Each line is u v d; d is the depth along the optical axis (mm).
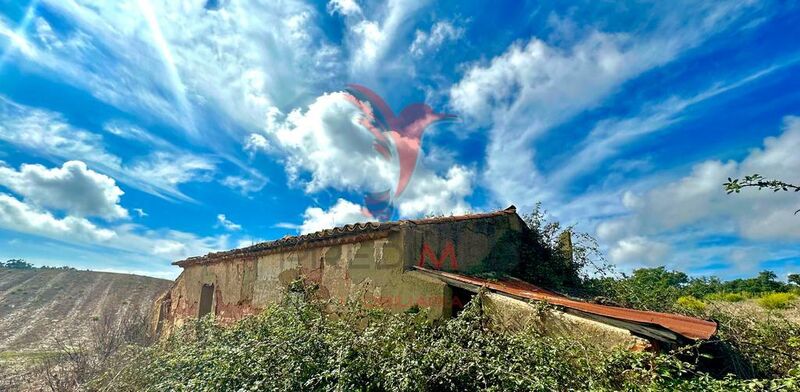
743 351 3924
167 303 11086
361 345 3393
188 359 4457
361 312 4570
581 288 7352
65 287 26594
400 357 3135
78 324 17859
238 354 3746
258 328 4488
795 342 3891
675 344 2949
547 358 2908
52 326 17562
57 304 22812
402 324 3832
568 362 2904
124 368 5617
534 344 3072
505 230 7211
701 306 6168
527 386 2645
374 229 5203
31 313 20812
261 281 7359
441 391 3064
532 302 3746
